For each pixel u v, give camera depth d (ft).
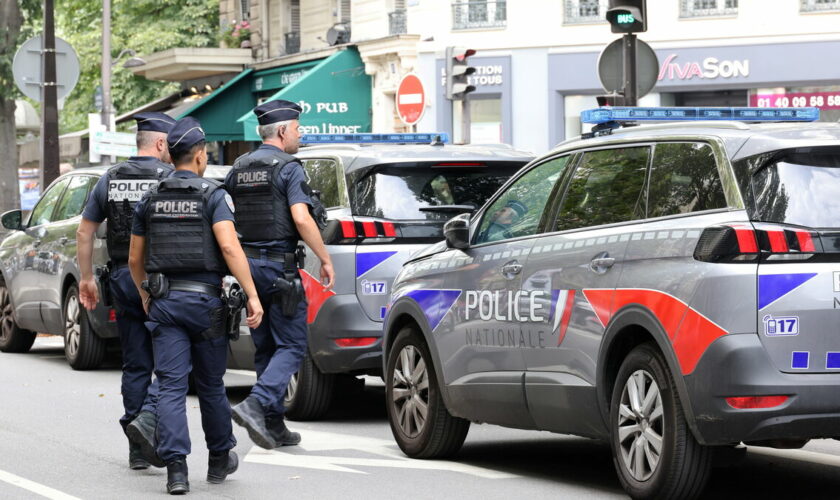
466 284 42.24
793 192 32.65
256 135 156.04
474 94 147.64
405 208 51.42
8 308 84.79
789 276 32.04
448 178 52.31
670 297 33.53
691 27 135.13
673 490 33.78
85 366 73.51
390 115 157.58
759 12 131.95
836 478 40.73
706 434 32.71
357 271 50.80
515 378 39.65
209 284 38.24
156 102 207.21
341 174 52.06
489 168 52.85
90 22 238.27
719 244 32.53
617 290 35.50
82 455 45.98
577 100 142.92
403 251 51.06
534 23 143.64
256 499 37.83
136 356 43.34
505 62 145.59
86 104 236.43
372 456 45.62
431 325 43.73
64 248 74.59
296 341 45.34
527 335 39.14
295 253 45.55
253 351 56.03
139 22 225.35
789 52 130.82
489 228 42.16
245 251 45.24
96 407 58.44
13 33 156.35
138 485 40.24
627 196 36.50
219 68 185.78
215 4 220.02
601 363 36.11
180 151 38.50
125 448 47.50
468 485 39.81
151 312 38.29
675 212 34.58
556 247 38.42
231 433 40.16
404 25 152.87
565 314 37.52
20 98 158.92
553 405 38.17
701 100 136.56
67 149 196.44
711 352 32.30
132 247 38.93
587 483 40.09
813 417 31.99
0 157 158.61
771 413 31.89
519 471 42.39
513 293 39.83
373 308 50.83
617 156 37.47
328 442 48.88
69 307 73.97
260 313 38.65
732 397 32.07
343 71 159.02
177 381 38.24
